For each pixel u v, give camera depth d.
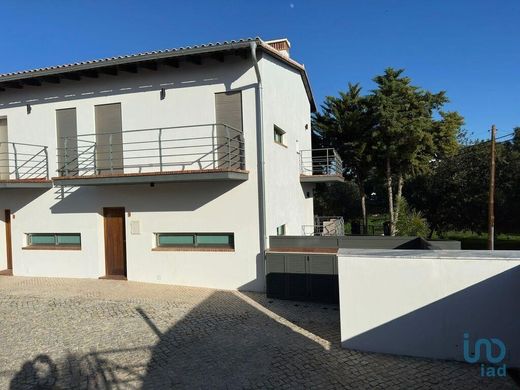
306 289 9.23
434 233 32.16
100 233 11.84
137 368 5.68
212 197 10.66
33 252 12.45
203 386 5.10
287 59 12.36
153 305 8.95
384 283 6.02
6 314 8.40
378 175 27.81
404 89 23.56
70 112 12.11
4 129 13.11
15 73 11.66
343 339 6.23
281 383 5.13
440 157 27.41
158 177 9.84
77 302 9.25
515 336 5.42
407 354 5.90
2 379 5.43
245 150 10.41
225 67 10.59
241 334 7.00
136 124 11.31
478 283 5.57
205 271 10.70
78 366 5.80
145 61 10.38
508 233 27.09
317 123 27.12
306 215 17.12
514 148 27.75
